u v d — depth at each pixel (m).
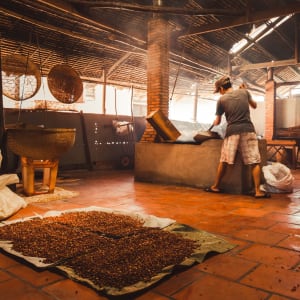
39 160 4.69
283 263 2.16
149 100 6.81
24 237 2.55
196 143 5.47
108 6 5.85
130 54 8.70
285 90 16.09
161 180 5.81
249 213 3.57
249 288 1.81
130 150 8.91
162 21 6.63
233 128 4.50
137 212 3.62
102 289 1.75
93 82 9.23
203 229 2.95
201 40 9.12
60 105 9.77
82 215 3.26
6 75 5.63
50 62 8.05
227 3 7.96
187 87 12.17
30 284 1.88
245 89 4.70
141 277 1.87
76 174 7.31
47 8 5.86
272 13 6.66
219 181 4.86
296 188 5.36
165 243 2.41
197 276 1.97
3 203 3.40
